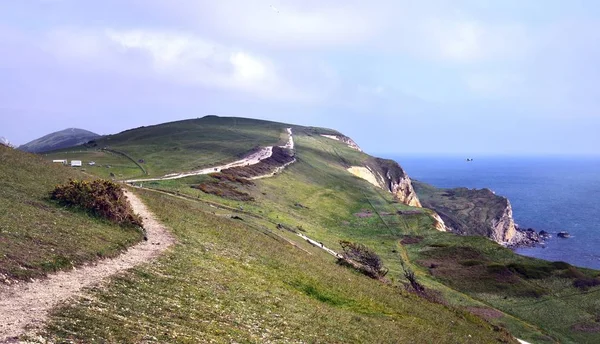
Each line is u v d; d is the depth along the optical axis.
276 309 27.22
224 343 19.30
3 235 23.55
